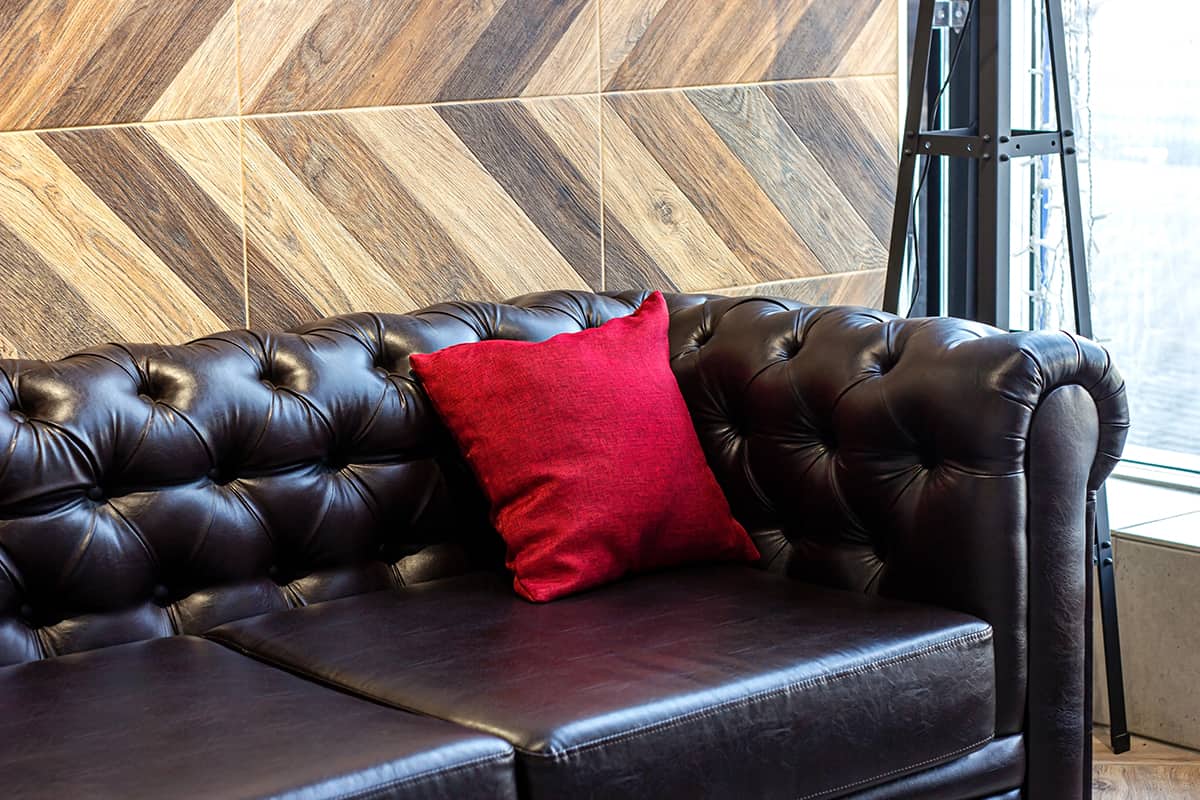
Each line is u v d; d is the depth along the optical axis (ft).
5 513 7.00
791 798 6.63
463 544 8.52
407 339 8.45
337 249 9.29
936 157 12.71
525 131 10.08
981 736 7.38
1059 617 7.64
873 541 8.03
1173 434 12.09
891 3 12.14
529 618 7.39
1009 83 10.10
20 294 8.11
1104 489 10.07
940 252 12.94
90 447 7.21
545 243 10.28
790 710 6.57
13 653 6.98
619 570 8.04
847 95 11.96
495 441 8.04
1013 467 7.42
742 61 11.23
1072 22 12.11
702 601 7.64
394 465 8.24
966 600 7.50
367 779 5.47
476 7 9.70
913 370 7.77
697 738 6.27
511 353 8.20
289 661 6.93
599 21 10.35
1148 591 10.13
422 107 9.57
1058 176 12.51
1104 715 10.48
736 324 8.85
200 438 7.52
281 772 5.42
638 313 8.86
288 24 8.92
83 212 8.27
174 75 8.52
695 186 11.08
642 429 8.16
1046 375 7.46
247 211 8.89
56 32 8.07
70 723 5.99
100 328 8.39
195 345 7.82
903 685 7.00
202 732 5.86
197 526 7.52
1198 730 10.00
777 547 8.50
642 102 10.69
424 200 9.64
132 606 7.37
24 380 7.23
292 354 8.00
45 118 8.10
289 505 7.82
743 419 8.64
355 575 8.10
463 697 6.30
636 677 6.47
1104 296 12.42
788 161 11.64
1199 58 11.55
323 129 9.16
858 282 12.28
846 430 8.01
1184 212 11.81
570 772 5.90
